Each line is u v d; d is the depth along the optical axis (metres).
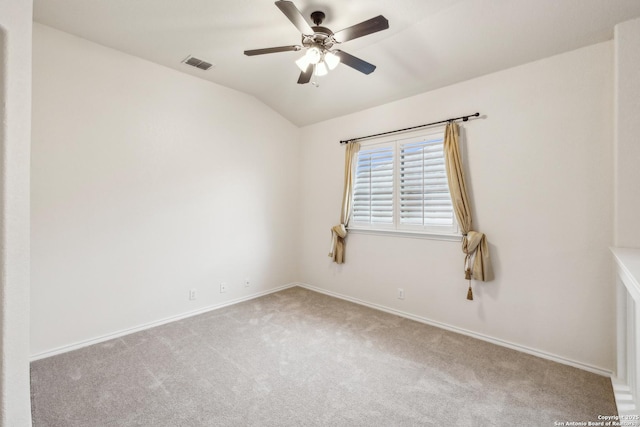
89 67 2.69
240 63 3.14
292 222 4.66
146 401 1.91
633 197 2.02
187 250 3.40
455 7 2.24
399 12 2.29
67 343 2.59
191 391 2.03
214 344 2.72
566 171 2.41
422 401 1.95
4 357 0.95
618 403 1.81
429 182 3.21
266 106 4.24
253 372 2.27
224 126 3.73
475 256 2.80
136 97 2.99
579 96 2.34
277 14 2.34
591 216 2.31
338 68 3.22
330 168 4.27
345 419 1.78
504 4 2.14
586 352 2.33
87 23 2.45
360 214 3.87
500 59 2.60
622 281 1.93
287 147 4.55
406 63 2.90
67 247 2.59
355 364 2.40
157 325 3.14
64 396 1.95
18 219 0.97
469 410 1.86
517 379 2.19
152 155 3.11
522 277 2.62
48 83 2.48
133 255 2.99
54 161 2.51
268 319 3.34
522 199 2.62
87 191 2.69
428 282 3.24
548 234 2.49
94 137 2.73
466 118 2.88
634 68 2.01
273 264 4.39
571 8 2.06
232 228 3.85
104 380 2.14
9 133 0.94
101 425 1.71
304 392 2.03
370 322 3.27
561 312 2.44
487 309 2.82
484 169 2.83
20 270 0.98
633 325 1.85
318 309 3.67
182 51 2.90
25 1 0.98
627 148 2.04
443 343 2.77
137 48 2.83
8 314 0.95
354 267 3.96
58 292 2.54
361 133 3.88
